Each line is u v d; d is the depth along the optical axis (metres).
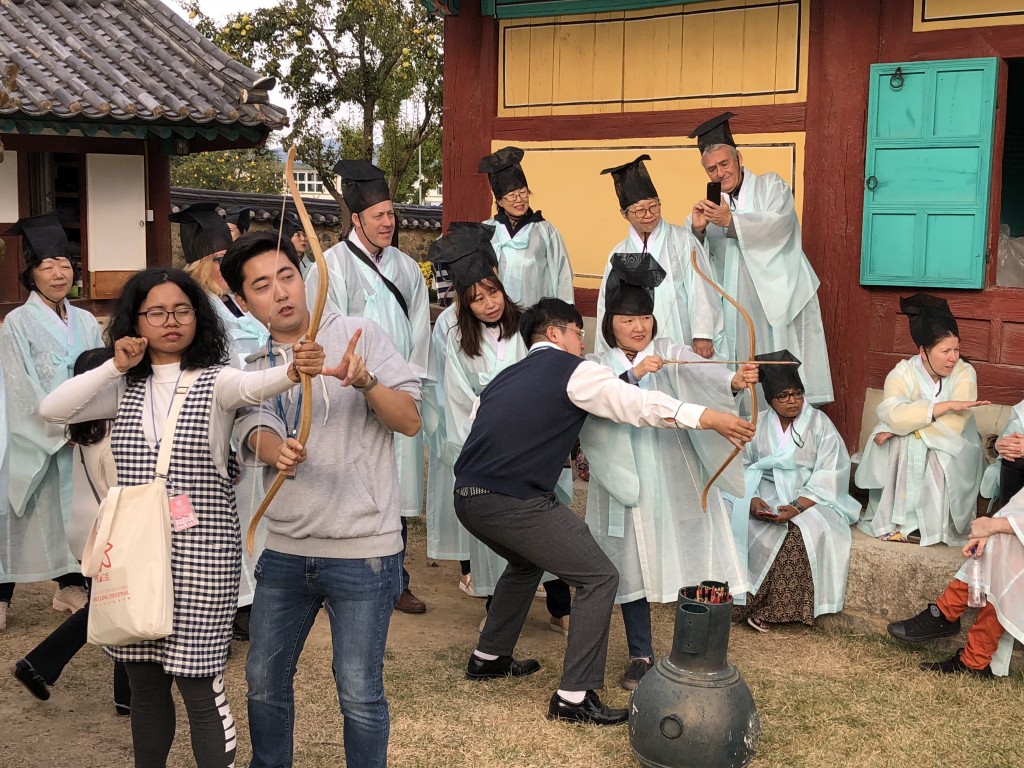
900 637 4.59
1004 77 5.34
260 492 4.79
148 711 3.01
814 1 5.80
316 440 2.98
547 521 3.87
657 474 4.21
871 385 5.75
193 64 10.98
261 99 10.67
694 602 3.62
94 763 3.77
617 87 6.54
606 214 6.65
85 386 2.88
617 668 4.53
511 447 3.84
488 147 7.05
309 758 3.77
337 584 2.99
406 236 19.31
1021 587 4.13
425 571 5.98
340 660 3.03
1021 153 8.79
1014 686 4.25
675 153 6.35
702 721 3.47
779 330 5.43
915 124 5.46
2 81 3.54
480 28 7.00
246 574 4.77
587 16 6.59
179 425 2.87
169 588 2.80
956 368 4.92
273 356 3.08
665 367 4.21
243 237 3.03
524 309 5.14
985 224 5.33
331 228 18.42
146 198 11.04
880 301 5.70
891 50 5.55
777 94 5.96
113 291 10.92
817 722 3.99
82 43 10.86
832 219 5.80
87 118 9.62
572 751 3.80
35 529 5.07
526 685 4.35
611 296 4.24
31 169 10.50
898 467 4.95
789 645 4.77
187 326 2.92
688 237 5.28
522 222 5.72
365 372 2.87
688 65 6.27
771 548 4.91
